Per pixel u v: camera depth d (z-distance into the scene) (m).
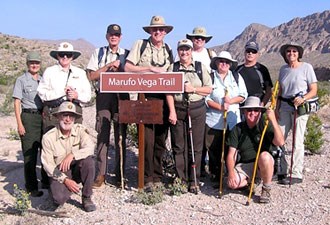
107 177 6.35
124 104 5.50
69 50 5.34
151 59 5.47
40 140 5.61
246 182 5.46
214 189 5.71
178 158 5.58
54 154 5.03
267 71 6.08
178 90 5.32
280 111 5.89
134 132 7.77
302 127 5.77
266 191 5.21
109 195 5.62
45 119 5.39
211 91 5.47
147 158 5.62
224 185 5.79
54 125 5.36
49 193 5.43
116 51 5.91
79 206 5.23
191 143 5.43
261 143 5.20
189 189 5.59
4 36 64.00
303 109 5.67
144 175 5.67
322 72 75.56
